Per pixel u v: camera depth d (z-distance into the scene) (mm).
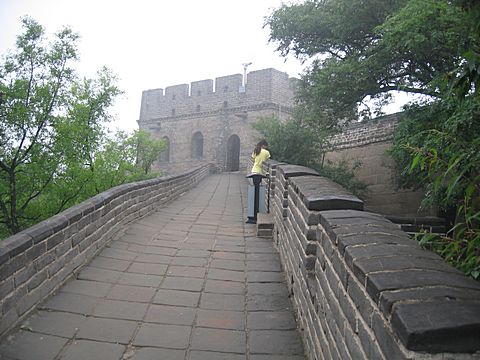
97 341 3576
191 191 17438
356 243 2201
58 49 16016
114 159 17375
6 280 3502
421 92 9609
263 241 7246
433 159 2857
